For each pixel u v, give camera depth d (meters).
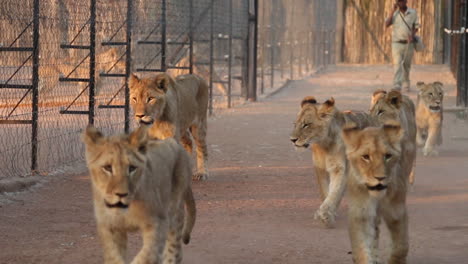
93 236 10.18
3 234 10.21
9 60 21.27
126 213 7.03
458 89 25.97
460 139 19.52
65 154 16.17
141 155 6.85
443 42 45.59
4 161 14.87
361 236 7.94
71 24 19.00
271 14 39.12
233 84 33.56
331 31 47.94
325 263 8.95
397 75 32.41
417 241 9.88
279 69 44.88
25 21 17.38
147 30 22.80
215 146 18.47
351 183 7.92
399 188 7.99
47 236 10.15
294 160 16.70
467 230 10.41
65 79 15.87
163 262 8.16
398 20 32.16
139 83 12.83
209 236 10.16
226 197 12.77
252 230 10.53
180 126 13.73
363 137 7.77
